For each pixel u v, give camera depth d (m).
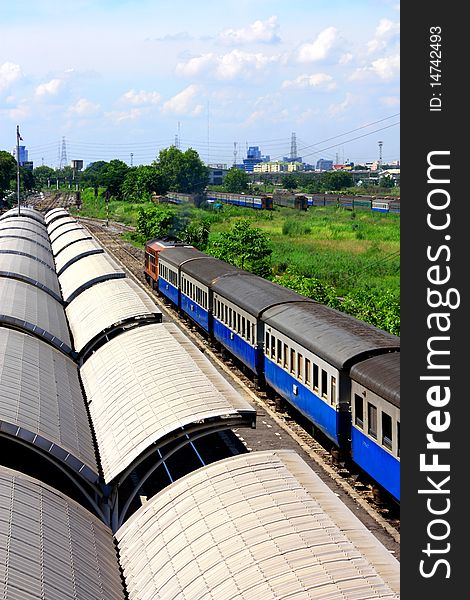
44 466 22.31
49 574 11.95
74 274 45.66
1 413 17.41
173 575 12.29
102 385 23.03
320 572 11.13
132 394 20.92
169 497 14.62
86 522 14.58
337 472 23.61
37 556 12.28
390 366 20.17
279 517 12.79
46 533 13.15
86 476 17.16
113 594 12.56
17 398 19.00
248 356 32.06
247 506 13.30
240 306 32.72
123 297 34.00
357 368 21.19
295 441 26.53
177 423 17.92
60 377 23.28
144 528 14.14
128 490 22.98
